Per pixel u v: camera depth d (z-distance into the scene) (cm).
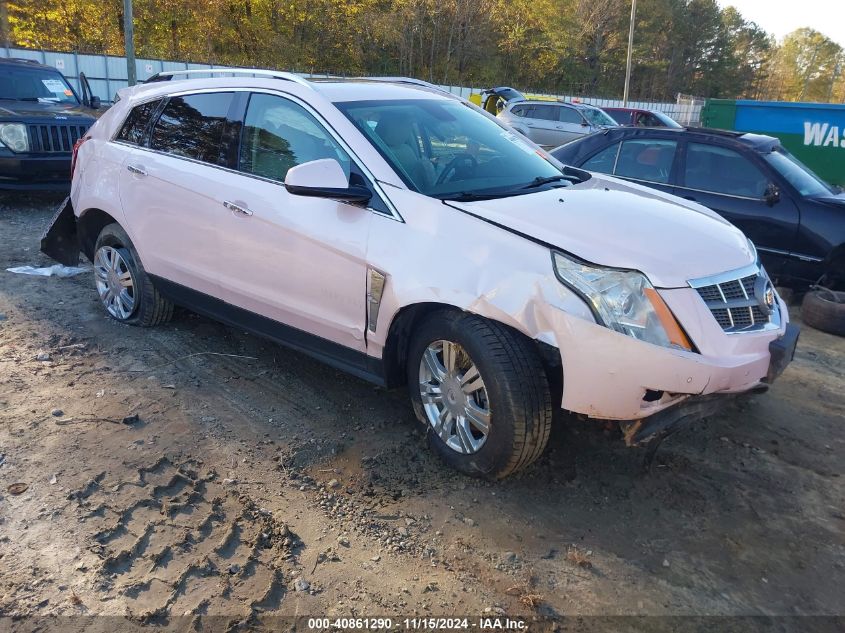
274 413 393
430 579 270
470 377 317
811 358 536
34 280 608
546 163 439
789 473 357
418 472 341
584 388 290
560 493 328
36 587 254
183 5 3388
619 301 287
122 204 476
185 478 325
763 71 9125
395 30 4134
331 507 311
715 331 299
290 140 390
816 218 638
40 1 3152
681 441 384
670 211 367
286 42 3738
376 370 358
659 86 6962
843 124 1277
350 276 350
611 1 5675
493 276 302
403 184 347
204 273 432
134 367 443
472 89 3609
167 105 467
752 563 287
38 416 375
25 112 889
